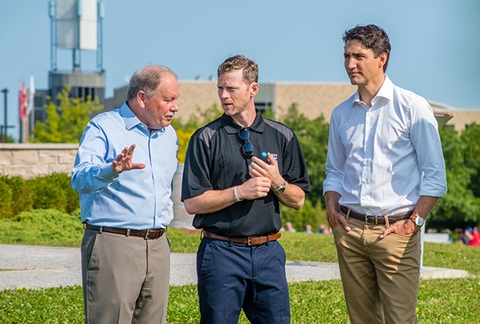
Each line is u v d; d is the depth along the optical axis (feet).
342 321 24.81
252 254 17.19
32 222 55.77
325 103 215.10
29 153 68.64
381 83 18.22
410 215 18.19
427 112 17.98
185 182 17.28
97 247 16.63
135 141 16.94
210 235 17.34
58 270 37.01
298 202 17.60
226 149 17.22
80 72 225.15
